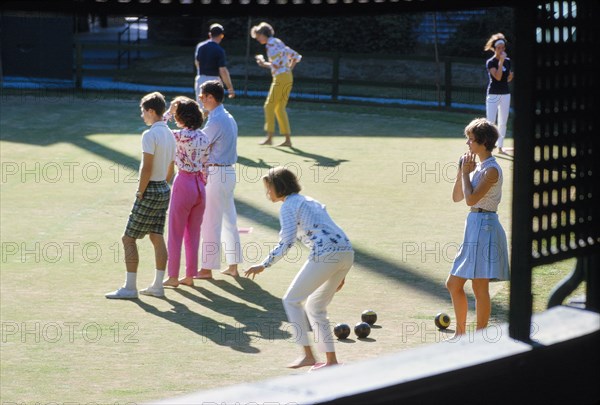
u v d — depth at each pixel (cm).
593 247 1759
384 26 10312
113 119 7581
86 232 4250
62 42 9475
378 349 2767
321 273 2527
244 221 4506
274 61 6419
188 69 10231
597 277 1841
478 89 8444
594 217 1750
